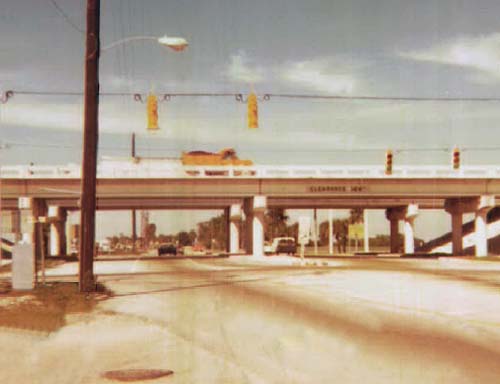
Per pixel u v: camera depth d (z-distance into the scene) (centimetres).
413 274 3353
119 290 2473
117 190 6169
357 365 1095
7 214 2564
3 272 3875
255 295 2258
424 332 1434
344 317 1678
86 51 2352
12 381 1010
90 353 1228
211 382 980
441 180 6412
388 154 4194
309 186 6378
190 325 1562
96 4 2352
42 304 2011
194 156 7169
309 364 1107
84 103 2367
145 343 1326
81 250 2380
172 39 2378
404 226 8381
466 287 2520
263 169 6288
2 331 1484
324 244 15212
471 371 1042
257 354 1198
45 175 6038
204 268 4212
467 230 8856
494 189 6456
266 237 13638
